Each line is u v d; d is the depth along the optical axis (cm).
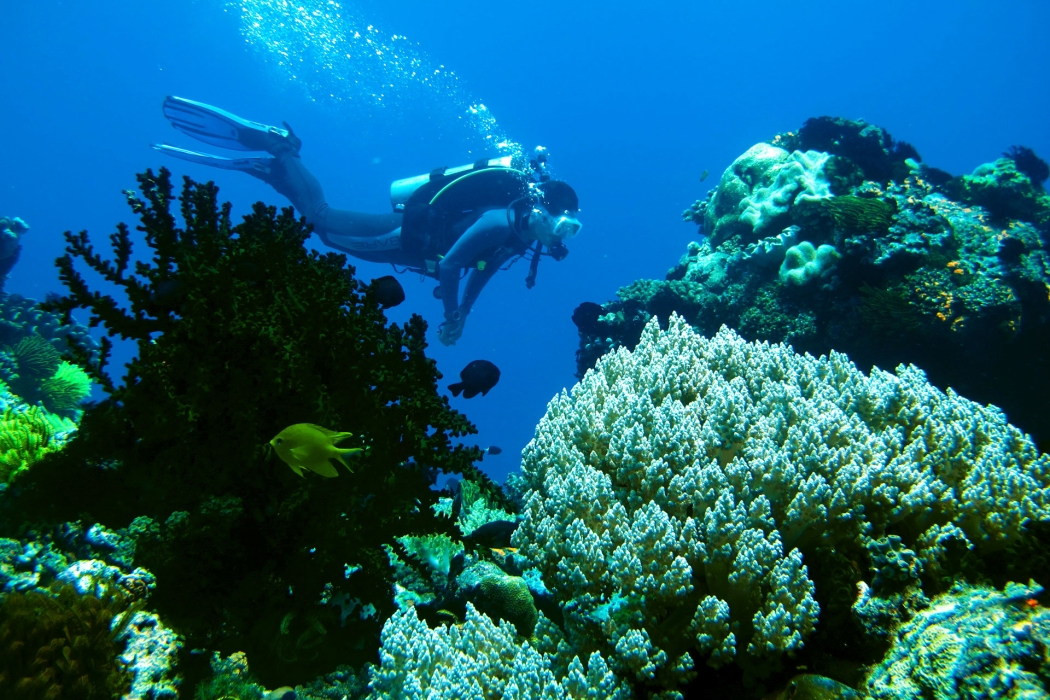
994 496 256
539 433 364
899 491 271
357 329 272
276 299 269
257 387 259
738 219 994
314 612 251
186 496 258
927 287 779
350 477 265
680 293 941
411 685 218
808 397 361
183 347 254
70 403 795
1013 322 761
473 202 1260
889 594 235
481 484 283
